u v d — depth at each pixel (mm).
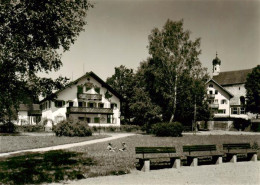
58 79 16781
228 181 12930
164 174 14469
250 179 13375
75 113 57781
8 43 15211
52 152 21656
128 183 12406
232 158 18781
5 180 12711
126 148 23766
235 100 81750
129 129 56500
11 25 15211
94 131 54969
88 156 19641
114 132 54875
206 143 29750
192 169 15969
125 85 75875
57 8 15148
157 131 39594
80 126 38781
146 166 15250
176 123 39969
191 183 12484
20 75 15648
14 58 15352
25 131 51000
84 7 16656
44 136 38000
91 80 60812
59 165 16250
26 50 15523
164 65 49812
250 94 65875
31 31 15508
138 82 62312
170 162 16578
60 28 15938
